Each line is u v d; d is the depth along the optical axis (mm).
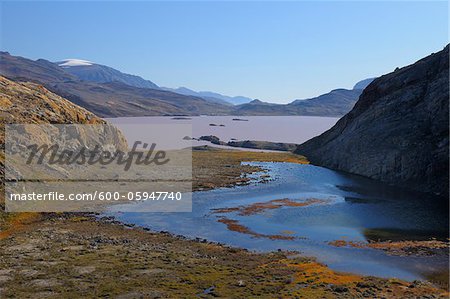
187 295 33562
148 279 37125
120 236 52750
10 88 97875
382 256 45531
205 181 91188
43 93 103812
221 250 47375
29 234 52688
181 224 59031
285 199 75312
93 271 39031
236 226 58094
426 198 74625
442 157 79500
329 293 34531
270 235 53844
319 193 80312
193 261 42938
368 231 55500
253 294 33969
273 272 39750
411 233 54375
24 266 40156
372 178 95188
